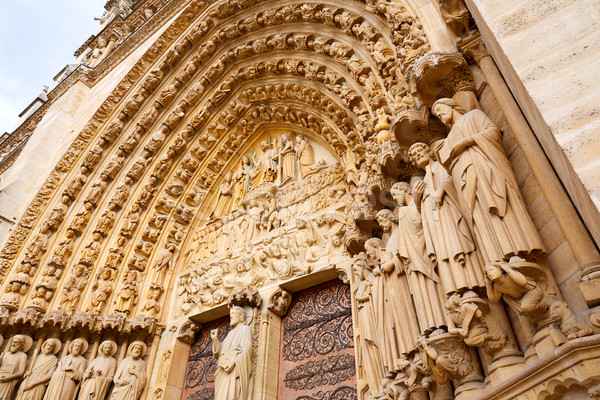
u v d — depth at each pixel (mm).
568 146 2697
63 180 12203
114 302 10484
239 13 12359
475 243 3723
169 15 14180
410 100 5609
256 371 8180
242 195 11734
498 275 3129
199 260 11148
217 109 12758
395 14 6301
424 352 3889
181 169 12453
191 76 12867
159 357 9883
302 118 11383
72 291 10398
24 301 10242
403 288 4957
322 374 7867
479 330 3424
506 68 3684
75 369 9297
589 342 2529
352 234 7137
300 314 8984
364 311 6062
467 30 5012
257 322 8836
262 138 12773
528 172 3693
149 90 12859
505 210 3416
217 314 9953
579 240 2914
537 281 3152
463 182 3811
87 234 11578
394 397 4676
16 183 12711
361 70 8125
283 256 9375
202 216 12328
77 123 14172
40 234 11188
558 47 3145
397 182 6027
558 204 3145
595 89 2814
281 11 10945
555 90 2965
